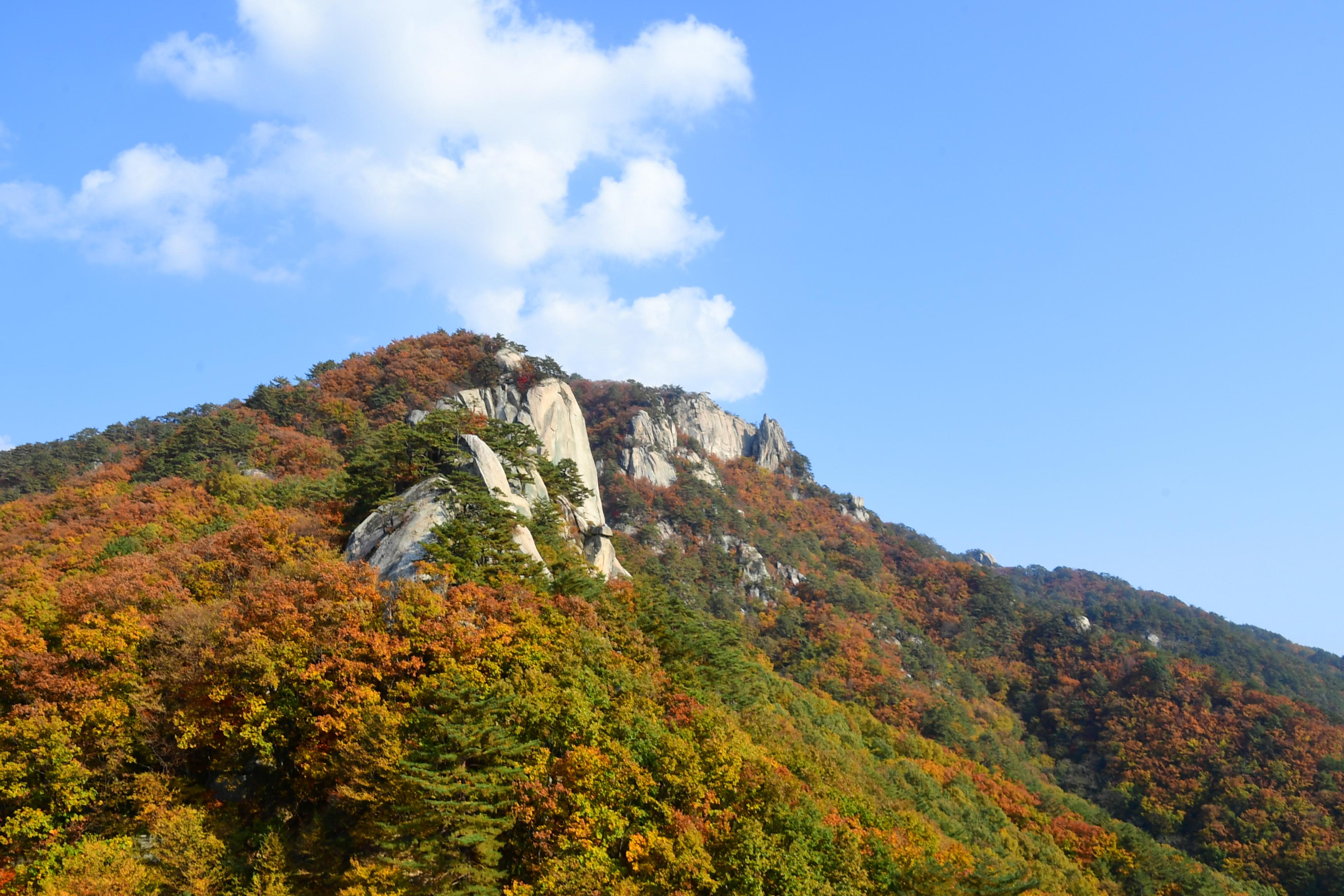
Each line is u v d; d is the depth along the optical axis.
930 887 43.09
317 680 39.09
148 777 39.38
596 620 55.91
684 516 186.75
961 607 195.62
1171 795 122.12
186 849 34.59
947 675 160.38
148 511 78.88
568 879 31.20
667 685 53.19
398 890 31.66
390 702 39.16
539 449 104.06
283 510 74.94
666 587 106.88
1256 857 106.38
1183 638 197.38
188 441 99.19
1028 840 85.50
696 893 33.84
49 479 105.00
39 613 48.59
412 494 64.19
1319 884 99.81
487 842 32.59
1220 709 139.00
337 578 46.59
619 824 35.09
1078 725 149.00
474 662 41.53
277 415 116.75
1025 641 183.88
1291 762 120.50
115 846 35.75
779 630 155.88
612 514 179.25
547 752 37.22
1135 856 91.56
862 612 173.88
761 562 179.50
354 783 35.69
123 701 41.12
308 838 36.50
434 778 32.69
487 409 124.75
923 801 78.81
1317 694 173.25
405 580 47.72
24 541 73.75
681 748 41.06
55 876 34.12
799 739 70.25
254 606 44.62
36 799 37.34
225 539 59.53
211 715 40.78
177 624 44.59
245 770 41.31
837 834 43.59
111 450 124.06
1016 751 139.75
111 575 51.12
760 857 35.81
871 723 113.94
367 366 135.88
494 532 57.97
